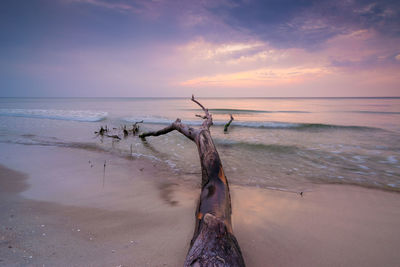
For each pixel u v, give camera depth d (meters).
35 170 5.30
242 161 6.45
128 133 11.74
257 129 13.54
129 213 3.09
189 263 1.62
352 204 3.56
